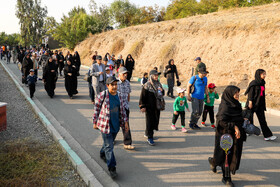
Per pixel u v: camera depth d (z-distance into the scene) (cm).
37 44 6612
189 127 762
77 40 3497
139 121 816
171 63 1173
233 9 1961
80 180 456
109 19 3644
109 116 454
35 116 833
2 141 612
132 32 2555
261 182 454
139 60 2123
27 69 1324
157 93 600
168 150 589
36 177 444
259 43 1283
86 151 578
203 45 1612
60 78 1725
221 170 494
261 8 1738
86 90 1327
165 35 2044
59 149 577
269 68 1171
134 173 481
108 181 453
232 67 1337
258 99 639
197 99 705
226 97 439
